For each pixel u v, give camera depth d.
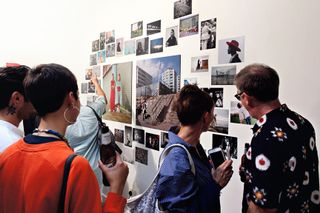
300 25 1.51
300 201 1.12
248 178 1.17
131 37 2.79
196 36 2.10
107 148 1.12
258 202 1.08
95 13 3.31
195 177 1.19
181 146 1.23
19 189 0.80
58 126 0.89
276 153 1.06
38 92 0.84
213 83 1.97
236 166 1.83
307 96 1.49
